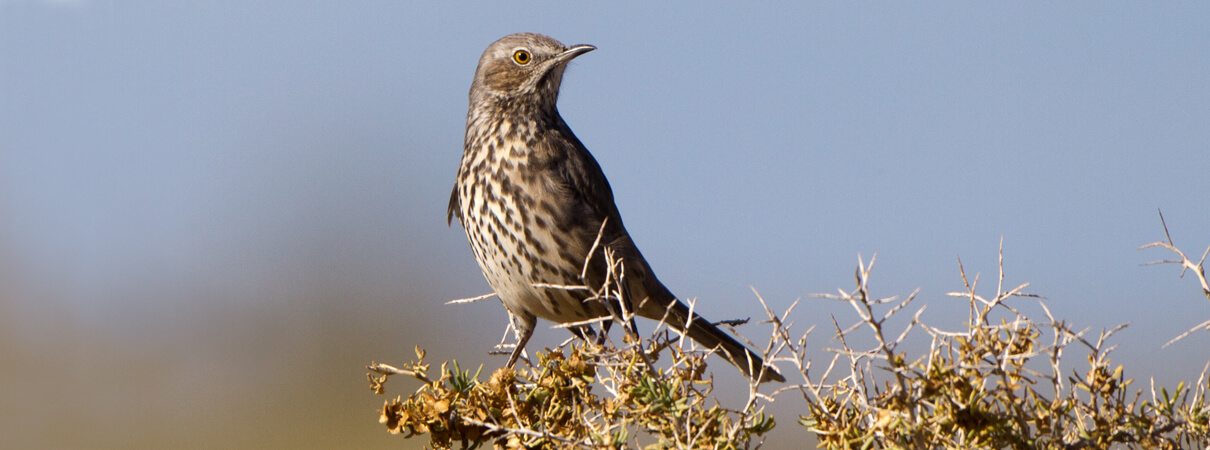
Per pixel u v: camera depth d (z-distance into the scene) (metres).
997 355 7.22
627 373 8.20
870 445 7.27
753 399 7.70
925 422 7.27
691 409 7.93
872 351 7.25
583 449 8.09
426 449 9.08
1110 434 7.34
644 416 8.04
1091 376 7.30
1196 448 7.38
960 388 7.24
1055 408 7.27
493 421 8.91
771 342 7.62
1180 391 7.35
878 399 7.46
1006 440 7.23
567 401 8.78
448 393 9.01
